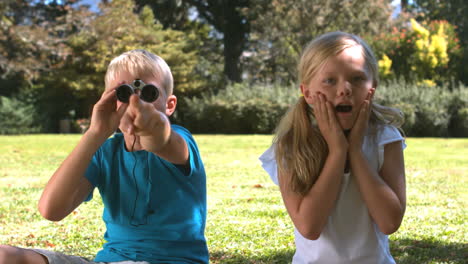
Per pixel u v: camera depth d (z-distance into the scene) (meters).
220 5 33.88
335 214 2.19
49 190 1.95
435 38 30.64
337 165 2.09
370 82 2.17
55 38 29.12
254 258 3.69
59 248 4.09
